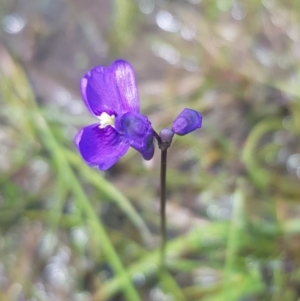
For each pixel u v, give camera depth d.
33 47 0.18
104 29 0.18
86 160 0.09
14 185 0.15
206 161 0.15
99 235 0.13
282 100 0.16
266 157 0.16
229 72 0.16
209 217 0.15
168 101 0.16
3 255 0.14
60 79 0.17
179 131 0.09
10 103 0.16
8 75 0.16
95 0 0.18
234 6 0.18
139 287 0.14
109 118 0.09
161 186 0.10
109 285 0.13
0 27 0.18
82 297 0.14
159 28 0.18
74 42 0.18
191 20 0.18
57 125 0.15
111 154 0.09
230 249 0.13
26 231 0.15
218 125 0.16
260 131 0.16
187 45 0.17
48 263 0.14
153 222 0.15
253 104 0.16
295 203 0.15
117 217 0.15
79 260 0.14
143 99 0.16
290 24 0.17
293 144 0.16
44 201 0.15
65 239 0.14
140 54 0.17
